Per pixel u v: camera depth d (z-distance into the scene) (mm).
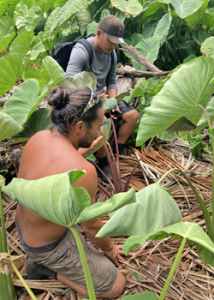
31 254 1293
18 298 1427
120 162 2408
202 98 1287
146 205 1159
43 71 1915
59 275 1393
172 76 1227
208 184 2154
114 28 1975
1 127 1225
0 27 3756
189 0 3271
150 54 3291
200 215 1878
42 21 4246
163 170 2301
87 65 2115
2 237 1325
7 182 2135
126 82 2869
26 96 1776
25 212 1221
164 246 1690
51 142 1174
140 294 995
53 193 739
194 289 1458
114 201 795
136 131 2555
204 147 2441
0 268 1096
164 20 3500
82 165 1122
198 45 3691
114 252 1523
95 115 1145
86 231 1323
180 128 1486
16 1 4270
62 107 1117
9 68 1691
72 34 3562
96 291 1345
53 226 1178
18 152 2111
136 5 3479
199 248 1168
